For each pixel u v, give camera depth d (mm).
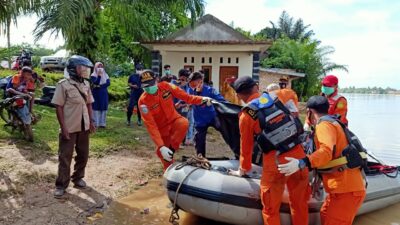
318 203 4469
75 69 5203
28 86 7652
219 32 18688
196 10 14203
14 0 8367
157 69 17656
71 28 9672
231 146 5785
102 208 5137
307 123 4875
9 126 7910
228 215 4477
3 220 4434
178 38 18781
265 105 3949
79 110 5246
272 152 3914
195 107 6520
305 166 3570
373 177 5480
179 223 4910
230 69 17719
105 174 6445
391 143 12398
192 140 9172
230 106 5672
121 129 9969
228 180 4512
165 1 13711
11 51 16125
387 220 5328
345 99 5594
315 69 33031
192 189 4621
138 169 6922
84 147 5539
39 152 6941
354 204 3836
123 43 24328
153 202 5539
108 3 14320
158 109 5199
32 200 5055
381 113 27078
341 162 3777
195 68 17812
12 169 5938
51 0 9438
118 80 19953
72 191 5523
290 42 33875
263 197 4047
